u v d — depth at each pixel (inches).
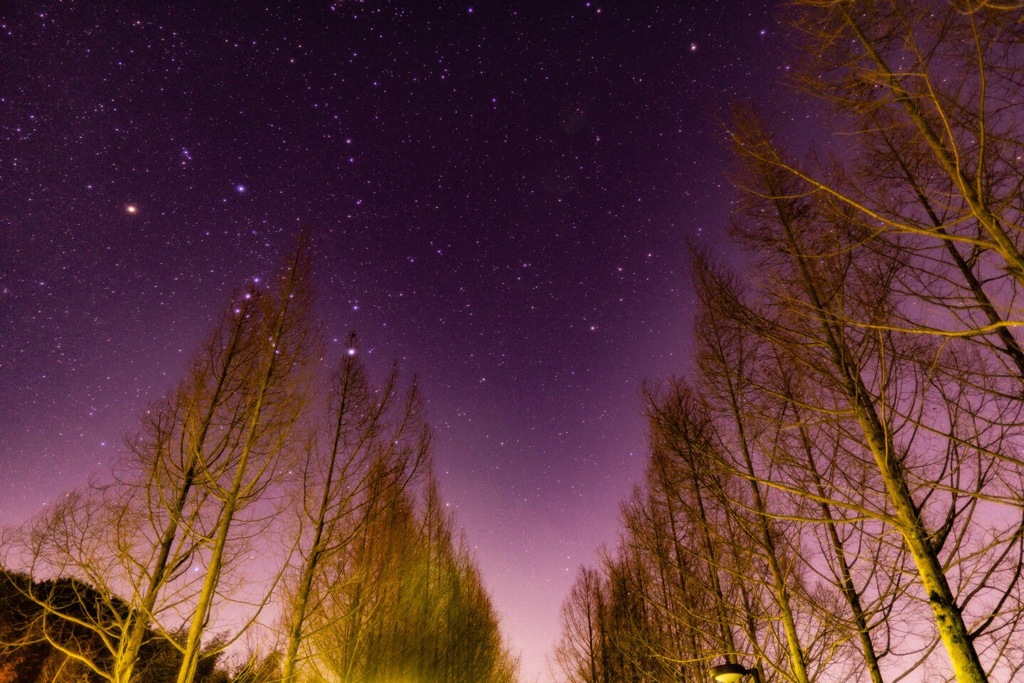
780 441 248.8
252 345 311.6
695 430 292.4
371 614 402.3
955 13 145.0
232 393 297.7
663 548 341.1
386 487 395.2
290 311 324.8
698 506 308.0
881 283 202.1
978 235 175.3
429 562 557.3
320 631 311.4
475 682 626.8
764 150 241.6
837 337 222.1
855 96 168.6
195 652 231.3
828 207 211.0
